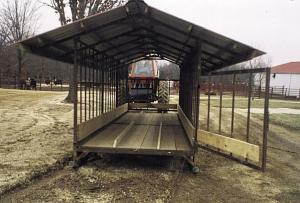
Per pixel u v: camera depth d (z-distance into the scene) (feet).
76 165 23.31
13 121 43.39
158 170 23.45
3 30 161.79
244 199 18.84
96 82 32.30
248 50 23.41
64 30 22.36
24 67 185.57
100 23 23.38
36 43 23.36
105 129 31.40
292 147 34.94
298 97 149.18
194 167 23.18
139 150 23.25
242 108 76.02
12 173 21.21
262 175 23.52
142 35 30.68
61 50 27.32
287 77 197.77
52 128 38.83
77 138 23.66
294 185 21.66
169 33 26.99
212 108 73.61
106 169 23.31
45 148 28.53
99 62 33.40
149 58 49.67
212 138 25.73
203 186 20.71
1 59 157.79
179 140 26.71
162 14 22.25
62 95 95.91
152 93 59.06
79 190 19.03
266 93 21.95
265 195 19.61
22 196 17.99
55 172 22.50
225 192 19.83
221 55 28.35
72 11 79.30
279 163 27.58
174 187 20.12
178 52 36.58
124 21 23.93
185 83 38.34
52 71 205.26
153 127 33.71
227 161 26.96
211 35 22.63
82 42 26.09
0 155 25.61
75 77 23.84
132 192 18.94
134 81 59.16
